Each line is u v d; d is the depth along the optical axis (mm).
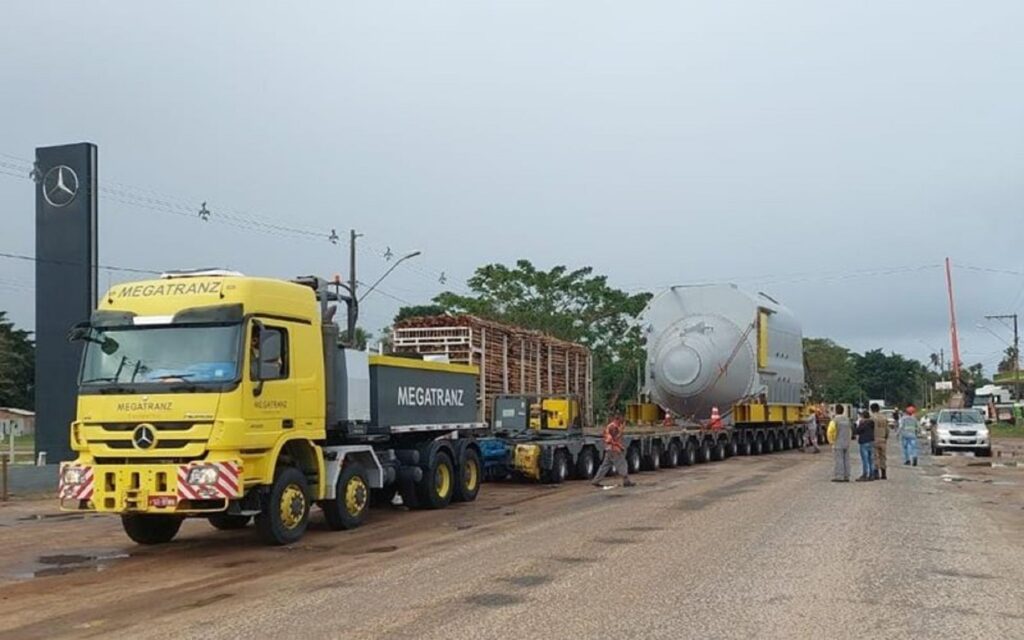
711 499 18828
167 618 8930
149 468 12445
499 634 7977
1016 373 87250
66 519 17641
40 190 27672
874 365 135250
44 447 26766
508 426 24109
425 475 17828
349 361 15609
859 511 16453
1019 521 15188
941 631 8062
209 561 12312
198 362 12672
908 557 11648
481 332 23938
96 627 8648
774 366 35875
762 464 31031
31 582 10977
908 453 29875
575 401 25172
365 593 9836
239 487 12461
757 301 34375
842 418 23109
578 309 52656
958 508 16984
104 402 12742
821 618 8484
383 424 16641
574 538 13516
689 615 8594
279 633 8180
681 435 30297
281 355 13523
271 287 13500
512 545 12992
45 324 27312
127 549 13578
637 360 37656
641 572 10703
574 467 24984
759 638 7812
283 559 12328
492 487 22969
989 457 34656
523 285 52750
